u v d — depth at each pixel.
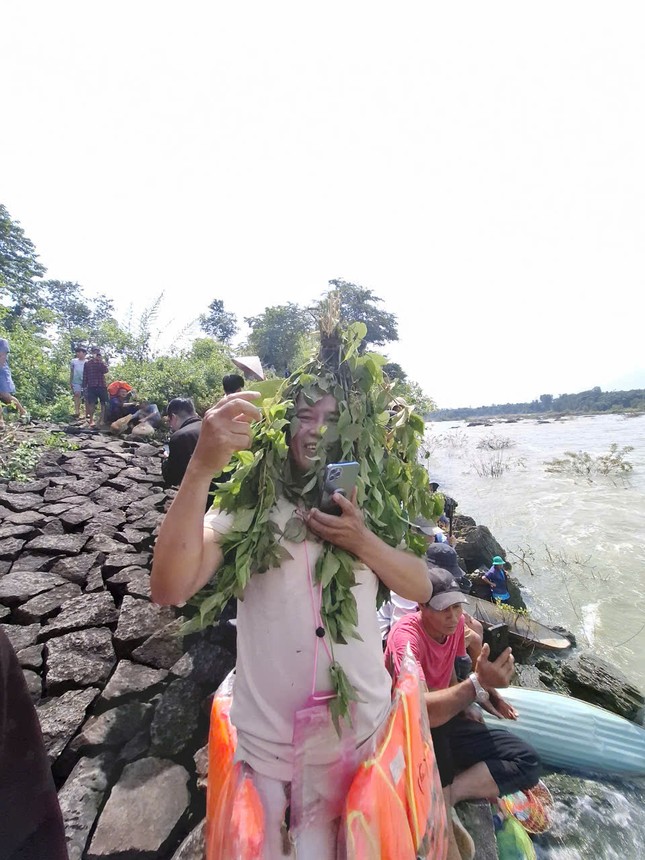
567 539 9.56
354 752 1.41
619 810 2.68
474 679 2.21
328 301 1.68
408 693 1.70
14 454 7.04
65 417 11.34
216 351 16.48
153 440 10.13
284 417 1.52
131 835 1.98
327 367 1.59
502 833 2.30
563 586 7.20
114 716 2.58
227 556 1.50
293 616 1.40
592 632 5.79
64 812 2.07
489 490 14.81
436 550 3.45
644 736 3.09
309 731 1.34
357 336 1.62
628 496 13.06
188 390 13.06
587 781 2.85
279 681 1.40
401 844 1.37
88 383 10.73
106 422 10.95
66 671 2.87
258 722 1.42
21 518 5.14
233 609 3.47
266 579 1.43
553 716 3.08
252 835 1.27
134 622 3.31
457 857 1.80
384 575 1.51
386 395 1.69
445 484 16.16
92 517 5.38
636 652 5.34
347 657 1.43
